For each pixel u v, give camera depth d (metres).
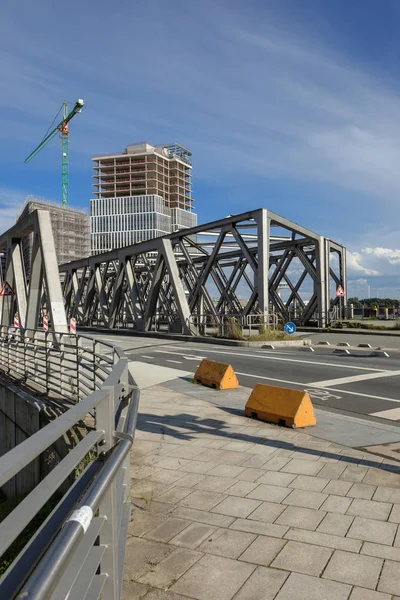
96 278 43.12
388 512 4.82
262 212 28.91
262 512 4.86
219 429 8.45
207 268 32.88
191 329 31.34
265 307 28.67
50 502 7.84
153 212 173.62
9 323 25.23
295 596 3.37
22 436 12.14
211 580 3.58
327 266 38.53
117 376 3.42
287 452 6.98
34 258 18.64
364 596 3.36
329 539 4.24
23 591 1.33
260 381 14.08
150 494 5.40
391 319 45.41
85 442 2.32
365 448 7.17
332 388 12.75
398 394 11.81
